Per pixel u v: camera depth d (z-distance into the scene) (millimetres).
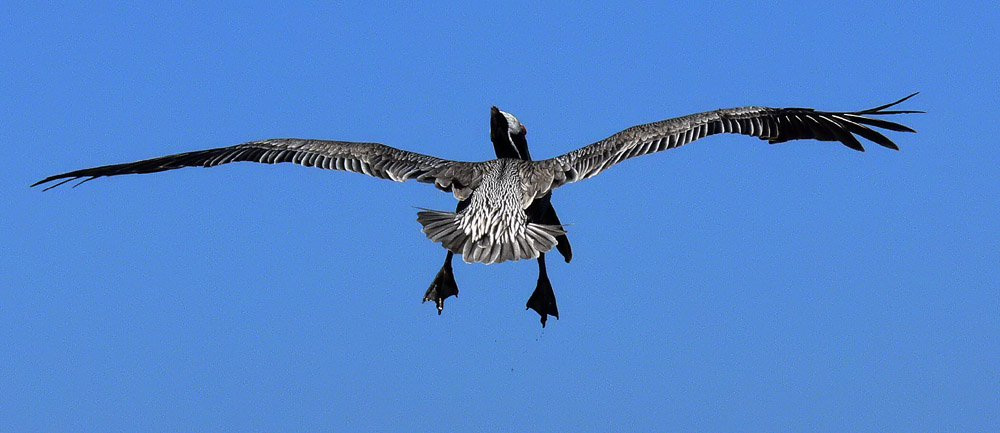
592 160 14898
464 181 14773
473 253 13695
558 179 14719
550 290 16266
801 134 15281
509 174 14742
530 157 16609
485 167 14945
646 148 14812
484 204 14320
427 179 14875
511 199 14383
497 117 15539
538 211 15250
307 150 15352
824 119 15164
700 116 15086
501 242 13844
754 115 15062
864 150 15242
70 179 14961
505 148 15789
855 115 14914
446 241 13844
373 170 15062
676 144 14812
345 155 15258
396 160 15180
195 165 15219
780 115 15102
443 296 15938
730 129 14930
